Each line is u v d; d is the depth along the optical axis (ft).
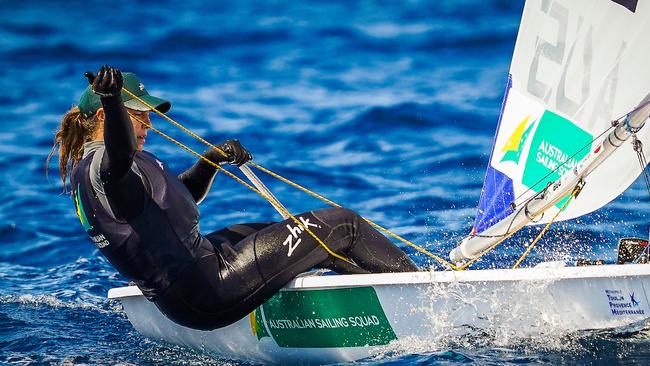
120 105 46.19
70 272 78.38
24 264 81.76
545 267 51.31
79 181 50.75
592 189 59.93
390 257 54.19
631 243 58.34
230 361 56.85
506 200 62.03
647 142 58.85
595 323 51.29
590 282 50.60
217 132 110.32
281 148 105.50
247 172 58.70
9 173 101.96
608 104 58.95
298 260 52.47
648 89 58.65
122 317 66.74
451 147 103.04
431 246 78.02
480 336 51.52
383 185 93.97
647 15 58.03
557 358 50.11
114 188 48.78
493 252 73.41
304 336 53.62
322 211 53.93
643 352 50.34
